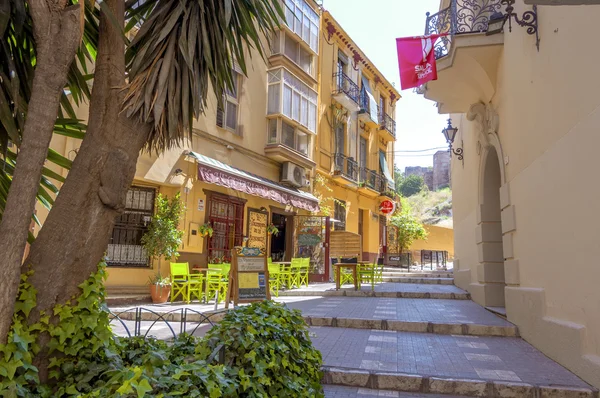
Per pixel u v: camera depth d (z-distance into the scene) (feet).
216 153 37.78
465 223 36.65
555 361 15.79
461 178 39.04
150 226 31.91
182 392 6.79
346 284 43.24
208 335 9.44
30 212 7.54
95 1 10.25
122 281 31.27
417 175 209.77
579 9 13.96
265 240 44.55
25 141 7.61
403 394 13.56
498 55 24.14
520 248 20.65
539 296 17.65
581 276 14.11
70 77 10.60
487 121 27.22
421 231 78.69
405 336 20.18
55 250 8.54
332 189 57.41
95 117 9.42
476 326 20.70
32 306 8.04
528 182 19.33
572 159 14.73
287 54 47.83
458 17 25.44
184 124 10.19
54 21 8.07
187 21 10.46
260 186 40.09
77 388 7.82
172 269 30.94
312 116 50.26
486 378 13.74
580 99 14.06
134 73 9.82
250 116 42.34
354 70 64.85
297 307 27.14
